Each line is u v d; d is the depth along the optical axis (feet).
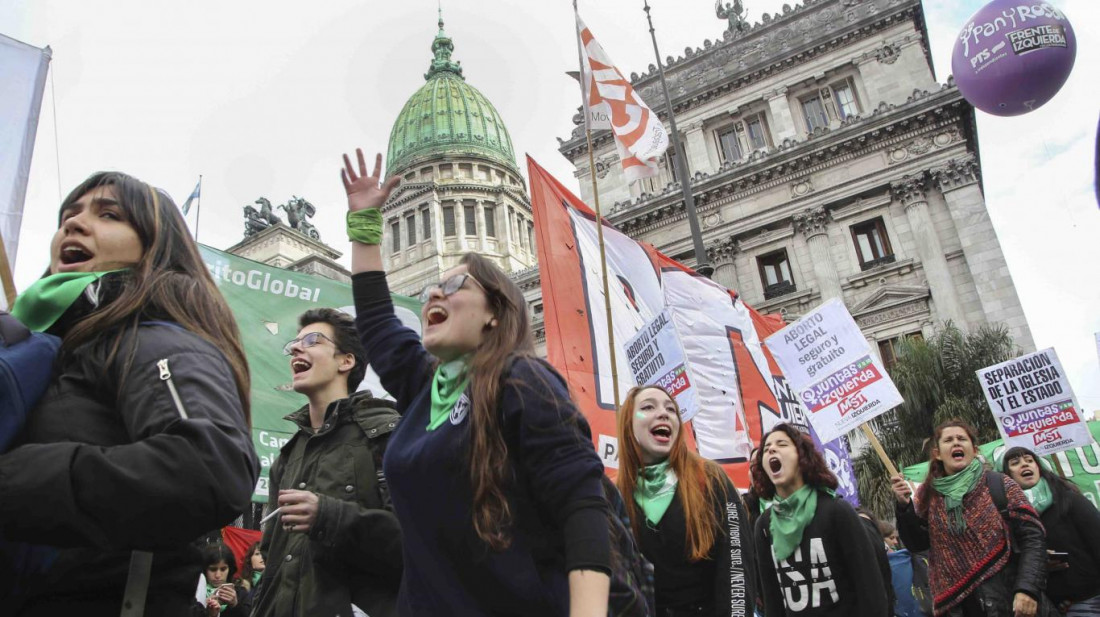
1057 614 18.58
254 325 25.75
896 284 97.14
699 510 14.73
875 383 26.43
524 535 7.08
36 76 19.36
